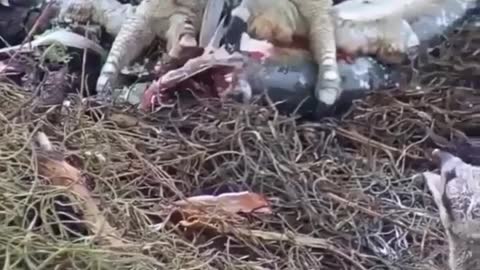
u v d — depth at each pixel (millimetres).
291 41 3135
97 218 2035
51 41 3205
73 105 2746
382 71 3170
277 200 2361
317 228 2289
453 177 1946
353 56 3172
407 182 2586
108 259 1858
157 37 3307
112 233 1983
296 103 3002
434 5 3361
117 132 2559
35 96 2680
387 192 2521
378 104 3029
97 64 3299
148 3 3270
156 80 3096
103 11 3445
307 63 3084
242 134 2615
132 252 1919
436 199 1994
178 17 3215
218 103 2854
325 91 2998
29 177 2137
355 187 2516
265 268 2070
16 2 3639
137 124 2680
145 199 2270
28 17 3604
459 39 3354
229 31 3141
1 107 2564
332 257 2178
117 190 2275
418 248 2248
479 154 2498
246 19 3139
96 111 2732
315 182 2473
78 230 2008
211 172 2484
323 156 2691
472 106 3014
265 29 3109
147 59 3311
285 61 3059
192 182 2436
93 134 2521
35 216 1977
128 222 2094
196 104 2869
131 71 3256
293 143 2684
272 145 2605
